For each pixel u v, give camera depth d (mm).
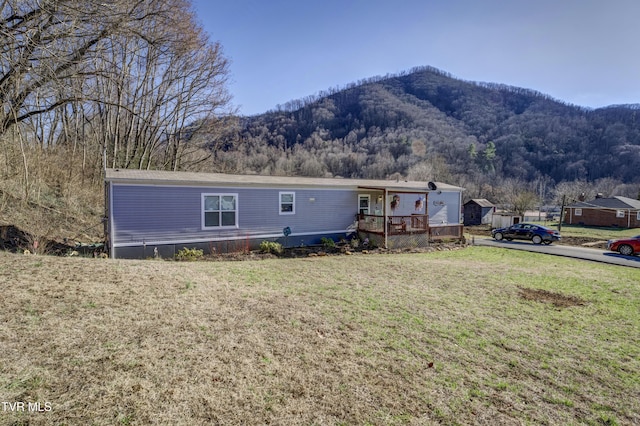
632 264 13953
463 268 10789
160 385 3160
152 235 11945
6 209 12383
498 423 3154
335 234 16859
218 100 26203
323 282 7645
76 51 12258
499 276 9789
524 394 3705
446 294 7352
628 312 6918
